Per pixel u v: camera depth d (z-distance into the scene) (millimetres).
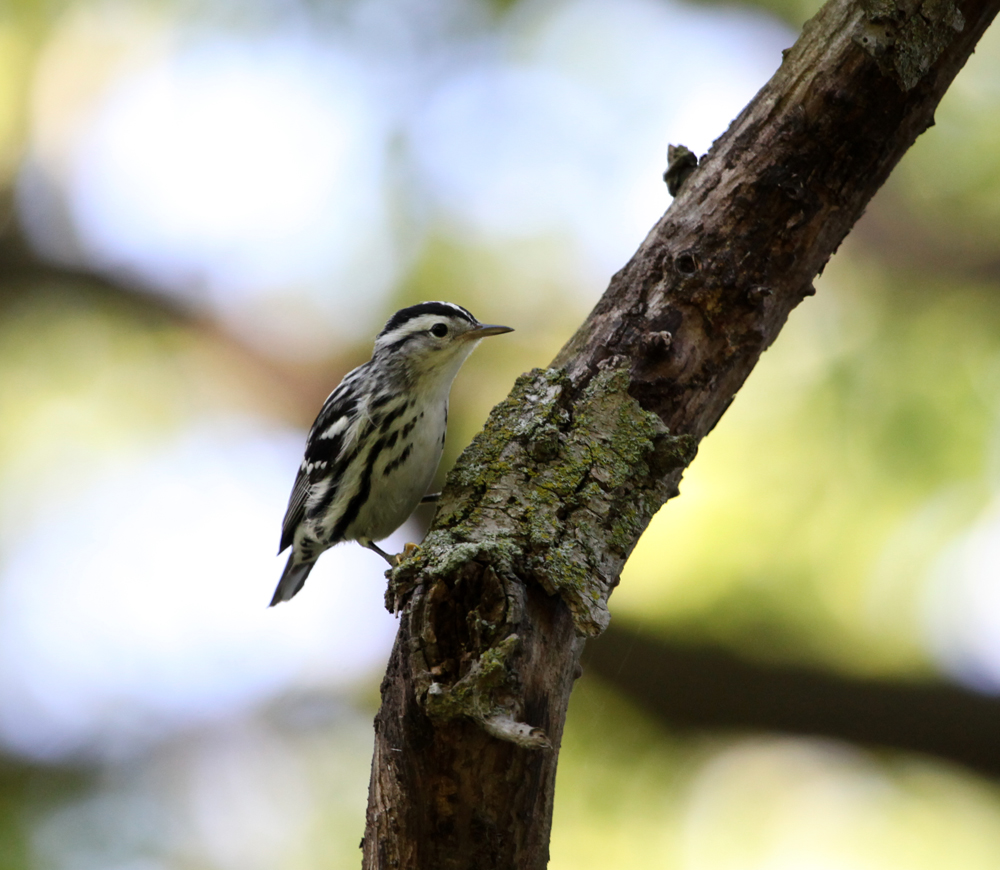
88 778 13094
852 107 6586
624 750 12461
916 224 13109
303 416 14430
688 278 6586
